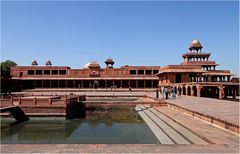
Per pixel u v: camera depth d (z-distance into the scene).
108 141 14.24
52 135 16.41
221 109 16.38
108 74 65.44
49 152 4.81
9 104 22.97
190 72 45.97
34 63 75.88
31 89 60.09
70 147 5.16
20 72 64.50
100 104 28.95
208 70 55.38
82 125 20.09
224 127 11.07
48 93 51.34
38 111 22.89
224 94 36.50
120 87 65.50
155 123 17.75
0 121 21.83
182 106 19.19
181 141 10.91
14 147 5.15
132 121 21.56
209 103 22.12
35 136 16.20
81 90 57.25
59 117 22.86
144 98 39.00
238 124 9.88
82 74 65.12
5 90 54.81
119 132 16.77
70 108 24.83
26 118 22.75
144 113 24.89
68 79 62.81
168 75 46.72
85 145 5.33
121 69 65.69
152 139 13.66
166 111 21.05
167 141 11.92
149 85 65.94
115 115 25.83
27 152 4.81
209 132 10.62
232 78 55.12
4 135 16.53
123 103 28.53
